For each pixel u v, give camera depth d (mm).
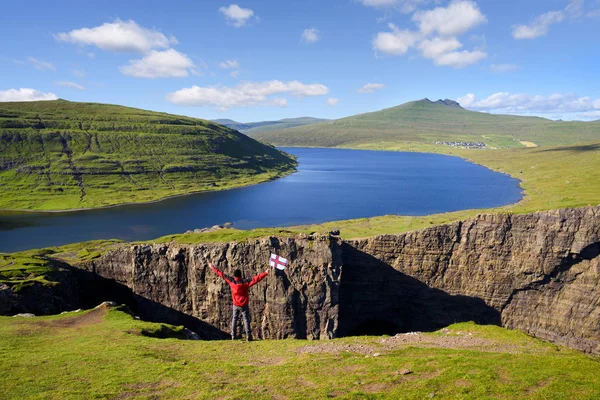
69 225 182000
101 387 25750
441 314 100688
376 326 103562
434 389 24797
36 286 74375
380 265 100375
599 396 23469
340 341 41156
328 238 86875
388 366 29766
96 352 34062
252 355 34344
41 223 185875
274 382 26688
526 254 96250
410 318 102938
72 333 42406
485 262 98312
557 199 185125
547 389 24328
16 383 26266
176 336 49344
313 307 85188
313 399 23578
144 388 25859
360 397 23625
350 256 100750
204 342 39344
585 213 92438
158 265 89188
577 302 93562
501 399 23125
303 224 179125
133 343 37719
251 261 85875
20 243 152000
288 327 84438
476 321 99562
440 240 99375
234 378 27719
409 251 99688
